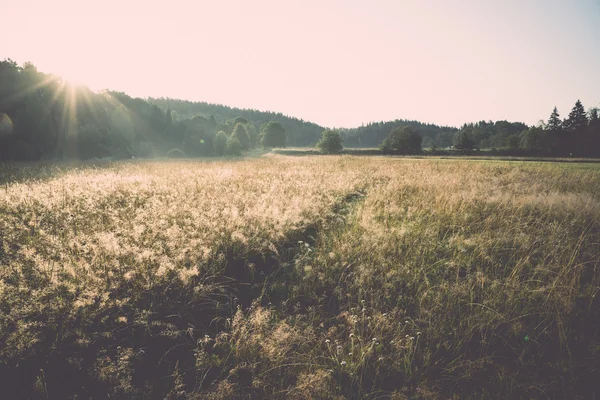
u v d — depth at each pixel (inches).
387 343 113.1
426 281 146.6
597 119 2972.4
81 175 542.3
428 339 114.9
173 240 171.3
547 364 101.7
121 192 337.7
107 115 2358.5
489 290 141.2
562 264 158.1
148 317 120.1
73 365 97.2
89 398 89.4
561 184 430.9
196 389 93.7
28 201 263.7
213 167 789.2
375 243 185.2
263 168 706.8
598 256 166.1
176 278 139.1
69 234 175.6
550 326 118.2
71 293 115.0
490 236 201.0
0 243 167.6
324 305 140.3
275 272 168.9
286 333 109.2
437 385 96.0
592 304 130.0
